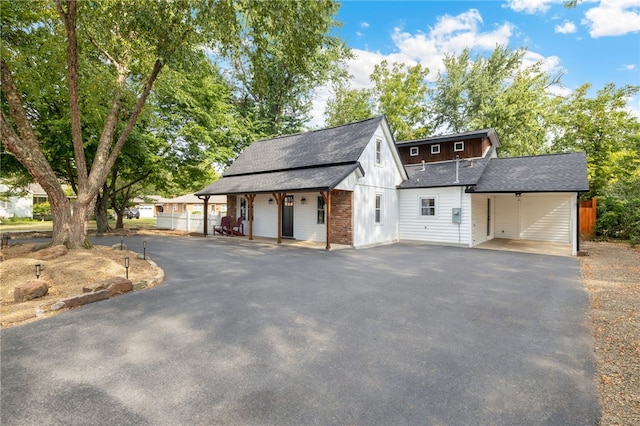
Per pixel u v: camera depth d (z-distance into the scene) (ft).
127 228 74.33
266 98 90.12
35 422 8.43
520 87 80.79
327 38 43.86
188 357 12.08
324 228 50.37
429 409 9.09
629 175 63.82
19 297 17.93
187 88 63.77
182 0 26.84
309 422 8.46
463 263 33.27
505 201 60.08
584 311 17.84
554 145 72.69
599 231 55.21
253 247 44.19
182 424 8.36
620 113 62.28
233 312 17.16
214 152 70.79
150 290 21.57
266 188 48.67
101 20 30.71
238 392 9.82
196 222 68.80
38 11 32.24
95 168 32.50
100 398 9.48
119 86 34.27
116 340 13.56
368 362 11.80
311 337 14.03
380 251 42.27
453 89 101.09
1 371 11.00
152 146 60.34
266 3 25.36
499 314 17.30
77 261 25.23
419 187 52.75
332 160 48.14
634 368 11.41
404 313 17.34
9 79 28.27
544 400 9.57
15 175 63.10
